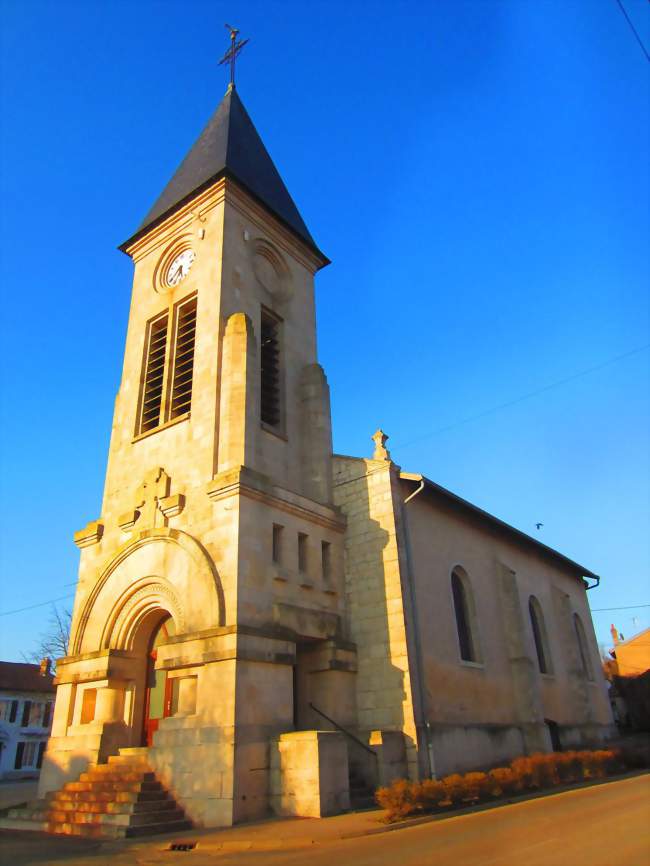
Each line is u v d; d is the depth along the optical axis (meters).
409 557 19.11
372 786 15.67
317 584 18.09
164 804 13.80
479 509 23.16
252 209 23.61
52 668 50.06
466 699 19.44
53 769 17.14
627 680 42.62
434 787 13.30
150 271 24.06
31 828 14.37
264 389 20.97
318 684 17.41
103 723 16.81
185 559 16.80
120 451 21.05
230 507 16.55
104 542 19.64
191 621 15.91
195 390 19.58
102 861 10.06
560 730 24.81
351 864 8.27
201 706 14.63
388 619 18.02
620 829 9.41
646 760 21.78
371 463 20.05
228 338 19.66
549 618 28.12
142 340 22.67
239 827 12.59
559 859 7.57
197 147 26.95
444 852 8.61
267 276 23.44
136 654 17.89
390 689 17.30
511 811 12.67
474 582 22.58
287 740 14.09
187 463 18.55
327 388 22.33
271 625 16.03
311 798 13.30
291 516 18.09
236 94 29.61
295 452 20.77
